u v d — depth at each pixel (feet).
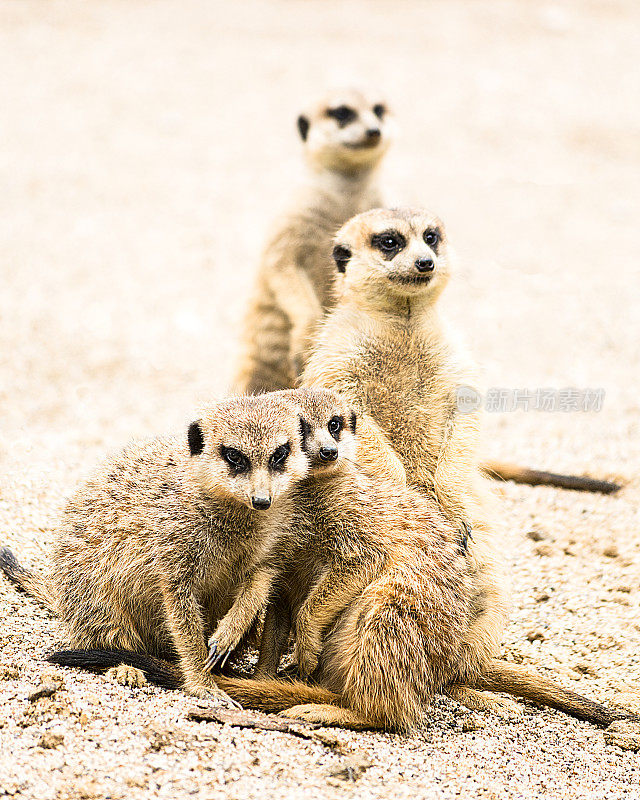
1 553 25.64
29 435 40.32
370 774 19.03
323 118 40.75
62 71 103.50
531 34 118.32
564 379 48.67
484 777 19.89
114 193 78.07
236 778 18.03
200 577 21.61
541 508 33.96
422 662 21.90
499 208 75.15
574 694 23.70
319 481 23.18
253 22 120.67
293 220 39.24
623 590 29.17
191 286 63.05
